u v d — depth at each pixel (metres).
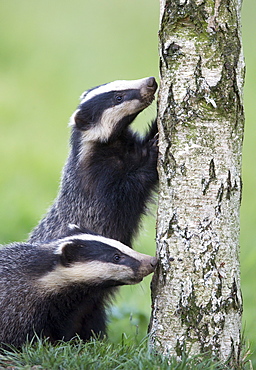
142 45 32.69
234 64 9.30
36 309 10.98
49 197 20.02
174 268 9.48
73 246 10.93
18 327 10.88
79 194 12.05
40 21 36.28
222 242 9.38
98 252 10.83
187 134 9.40
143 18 35.94
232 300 9.40
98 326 12.20
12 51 32.41
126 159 11.71
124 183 11.57
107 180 11.68
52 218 12.67
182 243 9.43
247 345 11.03
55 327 11.22
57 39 33.97
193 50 9.31
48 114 26.56
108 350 9.40
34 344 10.33
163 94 9.60
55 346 10.19
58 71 30.30
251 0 30.23
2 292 11.00
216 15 9.23
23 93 28.47
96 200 11.77
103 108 11.71
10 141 24.22
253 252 15.12
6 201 19.23
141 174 11.46
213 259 9.34
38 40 33.75
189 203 9.40
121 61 30.77
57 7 38.34
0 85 28.97
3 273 11.20
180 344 9.40
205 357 9.23
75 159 12.14
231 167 9.39
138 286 15.13
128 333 12.66
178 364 8.78
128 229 11.84
